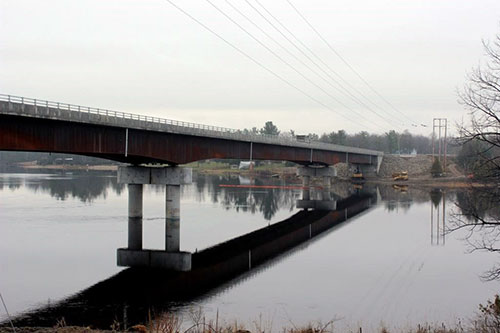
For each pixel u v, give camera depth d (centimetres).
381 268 4241
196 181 15562
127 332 2398
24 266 4106
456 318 2905
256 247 5238
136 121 5038
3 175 16112
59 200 8494
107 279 3831
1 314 2958
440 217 7512
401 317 2934
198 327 2597
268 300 3306
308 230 6425
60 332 2380
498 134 2369
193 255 4788
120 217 6638
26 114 3866
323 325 2767
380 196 11125
